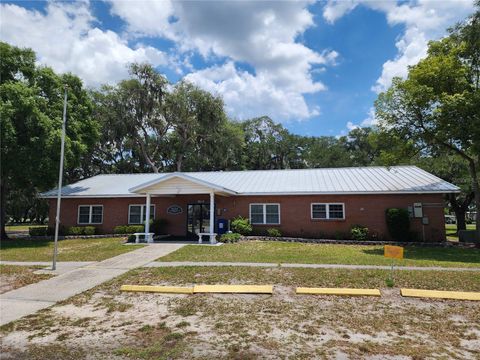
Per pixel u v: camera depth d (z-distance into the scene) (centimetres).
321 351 511
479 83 1714
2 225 2303
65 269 1138
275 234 2020
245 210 2164
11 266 1198
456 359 483
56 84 2250
